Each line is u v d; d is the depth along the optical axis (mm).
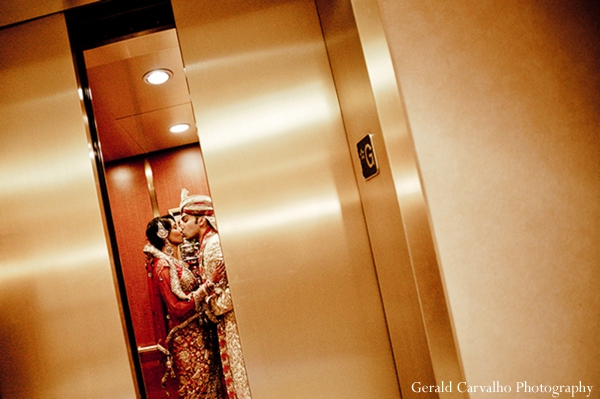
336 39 1270
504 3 1131
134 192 3969
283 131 1365
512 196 1084
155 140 3707
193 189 4027
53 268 1339
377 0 1102
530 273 1068
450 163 1076
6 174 1363
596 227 1094
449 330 1026
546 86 1119
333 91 1376
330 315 1323
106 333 1322
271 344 1315
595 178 1105
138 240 3910
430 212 1062
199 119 1369
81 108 1367
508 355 1044
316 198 1351
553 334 1061
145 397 1371
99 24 1426
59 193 1353
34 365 1322
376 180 1171
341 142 1365
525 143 1101
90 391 1317
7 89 1379
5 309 1336
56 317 1330
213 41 1386
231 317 2066
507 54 1118
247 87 1376
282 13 1395
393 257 1148
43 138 1364
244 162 1357
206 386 2377
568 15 1137
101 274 1335
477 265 1057
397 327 1226
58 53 1369
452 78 1099
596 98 1122
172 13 1452
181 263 2539
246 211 1346
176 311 2330
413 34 1103
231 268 1330
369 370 1312
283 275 1331
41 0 1339
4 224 1352
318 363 1314
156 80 2422
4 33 1380
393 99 1078
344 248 1340
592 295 1077
